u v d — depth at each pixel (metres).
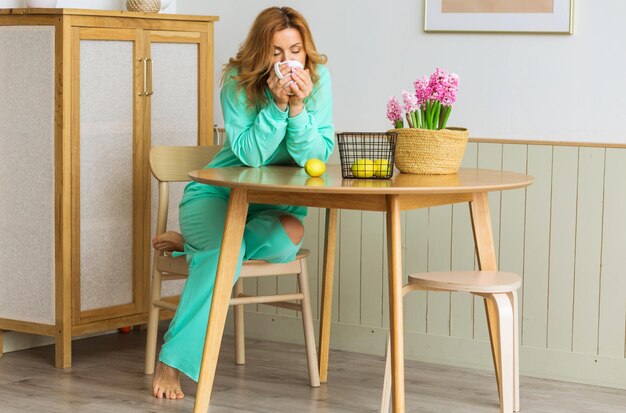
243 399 3.50
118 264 4.08
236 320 3.99
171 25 4.17
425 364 4.13
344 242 4.32
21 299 3.99
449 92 3.20
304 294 3.65
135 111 4.07
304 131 3.34
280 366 4.01
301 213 3.63
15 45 3.88
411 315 4.20
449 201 3.20
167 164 3.79
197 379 3.35
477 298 4.06
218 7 4.64
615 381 3.81
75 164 3.87
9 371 3.85
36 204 3.91
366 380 3.82
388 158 3.10
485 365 4.05
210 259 3.35
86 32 3.84
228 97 3.42
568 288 3.88
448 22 4.08
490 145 3.99
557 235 3.89
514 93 3.98
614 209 3.78
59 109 3.80
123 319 4.12
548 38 3.90
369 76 4.29
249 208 3.55
